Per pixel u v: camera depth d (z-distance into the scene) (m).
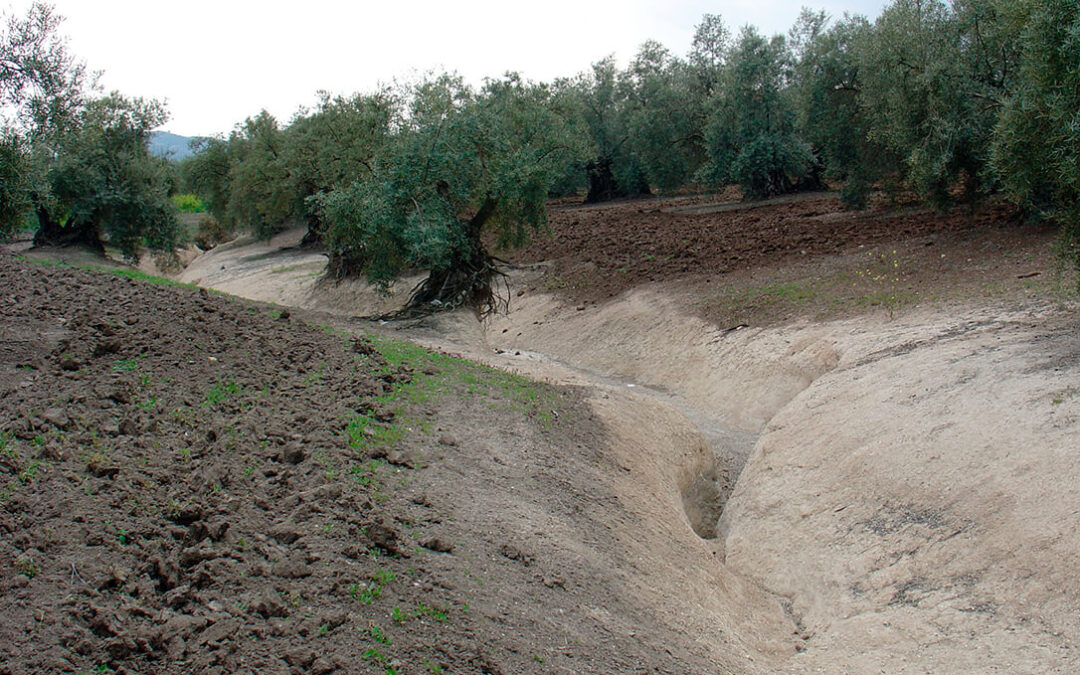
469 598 6.27
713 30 50.72
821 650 8.19
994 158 15.77
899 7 23.73
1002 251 20.27
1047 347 12.47
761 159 42.25
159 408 8.30
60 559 5.44
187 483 6.89
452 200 22.50
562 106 24.05
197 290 15.36
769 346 18.44
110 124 35.72
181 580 5.54
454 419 10.41
